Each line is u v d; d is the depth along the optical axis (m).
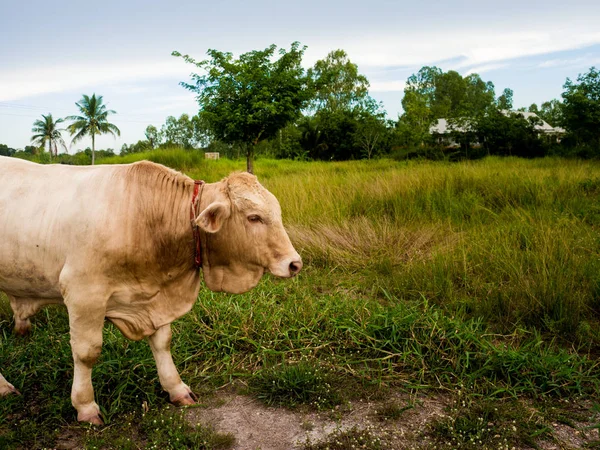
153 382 3.83
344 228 7.83
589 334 4.41
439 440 3.18
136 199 3.26
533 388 3.69
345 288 5.87
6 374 3.90
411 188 9.99
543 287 4.95
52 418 3.37
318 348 4.30
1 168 3.50
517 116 31.50
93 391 3.48
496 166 15.96
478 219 8.26
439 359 4.06
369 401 3.65
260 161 29.75
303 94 15.77
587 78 27.62
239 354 4.28
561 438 3.20
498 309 4.96
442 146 32.62
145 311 3.44
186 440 3.14
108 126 50.09
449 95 77.19
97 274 3.15
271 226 3.38
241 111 15.66
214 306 4.92
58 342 4.30
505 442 3.10
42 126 60.62
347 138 36.72
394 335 4.33
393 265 6.52
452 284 5.54
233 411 3.54
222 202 3.27
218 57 15.67
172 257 3.38
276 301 5.31
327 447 3.01
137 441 3.20
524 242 6.75
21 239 3.27
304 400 3.59
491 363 3.99
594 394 3.68
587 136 27.30
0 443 3.08
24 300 3.70
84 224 3.13
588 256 6.05
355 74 53.38
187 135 65.69
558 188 9.93
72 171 3.45
